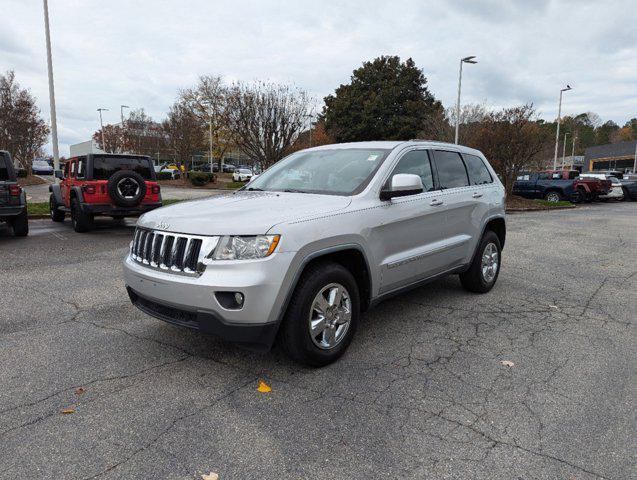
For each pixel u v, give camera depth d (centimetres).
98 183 1006
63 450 256
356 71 4569
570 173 2481
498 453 257
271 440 267
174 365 361
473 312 502
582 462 250
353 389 327
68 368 355
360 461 250
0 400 307
